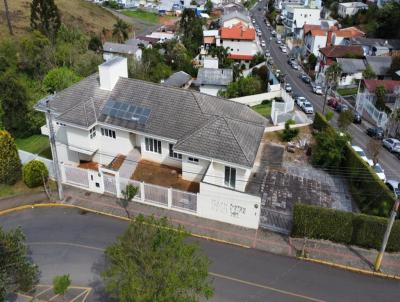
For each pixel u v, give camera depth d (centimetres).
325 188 3534
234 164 2997
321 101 6956
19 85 4941
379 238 2705
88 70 6550
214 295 2356
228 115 3497
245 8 16950
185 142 3152
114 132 3550
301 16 11981
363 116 6216
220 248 2731
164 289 1647
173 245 1777
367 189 3362
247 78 6838
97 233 2861
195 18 11456
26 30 8550
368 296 2395
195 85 7912
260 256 2673
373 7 12106
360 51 8694
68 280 2217
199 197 2952
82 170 3266
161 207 3117
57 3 11950
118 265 1805
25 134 5022
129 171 3403
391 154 4725
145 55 8256
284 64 9712
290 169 3806
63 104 3631
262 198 3312
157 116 3416
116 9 16250
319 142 3947
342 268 2602
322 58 8744
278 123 4853
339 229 2759
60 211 3094
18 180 3459
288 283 2467
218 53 9244
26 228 2911
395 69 7531
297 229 2808
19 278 2159
